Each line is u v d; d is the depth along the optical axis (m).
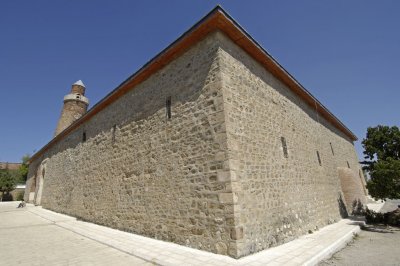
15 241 6.54
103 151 9.75
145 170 7.11
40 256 5.02
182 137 6.05
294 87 9.12
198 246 5.07
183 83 6.41
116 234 7.11
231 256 4.42
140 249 5.29
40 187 18.62
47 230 8.28
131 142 8.03
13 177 29.48
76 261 4.65
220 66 5.51
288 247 5.36
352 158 16.72
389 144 11.21
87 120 11.92
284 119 7.95
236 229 4.48
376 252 5.62
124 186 7.98
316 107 11.34
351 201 12.11
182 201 5.70
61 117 20.53
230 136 5.12
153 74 7.69
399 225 9.76
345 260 4.98
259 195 5.49
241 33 6.00
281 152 7.11
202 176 5.32
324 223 8.69
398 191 9.27
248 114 6.02
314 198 8.41
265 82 7.36
